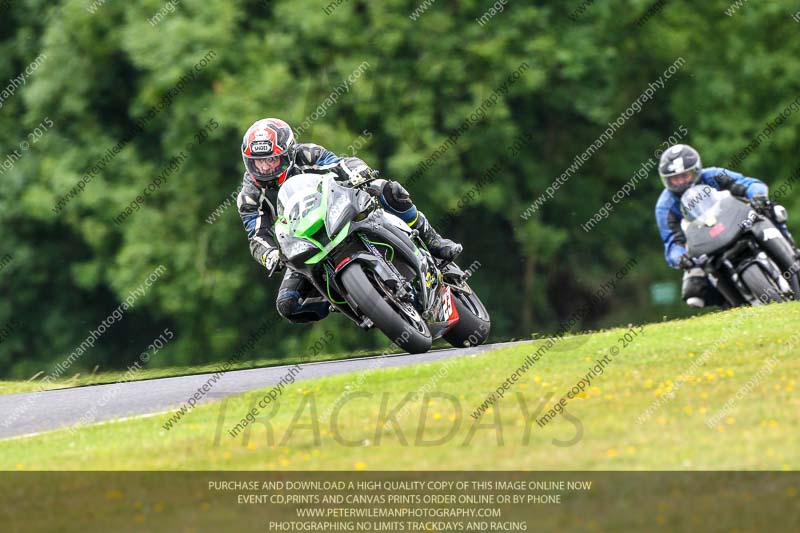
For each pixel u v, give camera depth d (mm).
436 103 65688
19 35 74938
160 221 64125
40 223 73062
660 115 74812
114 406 29469
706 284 40156
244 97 60188
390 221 28734
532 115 71250
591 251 74750
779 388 23203
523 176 72438
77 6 65438
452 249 31047
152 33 61562
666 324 32656
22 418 29078
